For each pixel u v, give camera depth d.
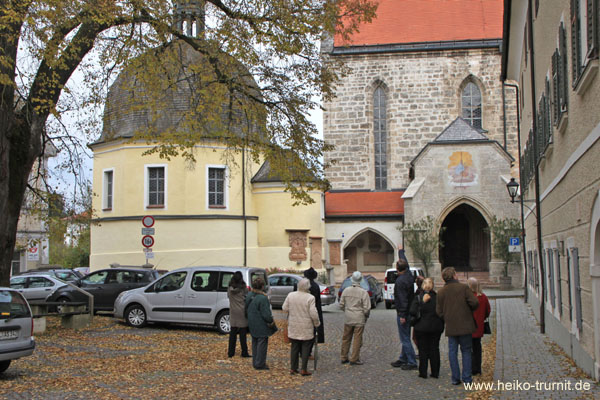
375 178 44.38
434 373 10.49
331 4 17.33
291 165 18.98
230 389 9.43
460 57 43.72
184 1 17.19
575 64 9.23
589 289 9.62
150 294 17.31
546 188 15.98
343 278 39.78
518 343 14.45
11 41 13.33
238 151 19.97
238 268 16.83
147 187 30.95
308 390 9.44
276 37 16.56
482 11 45.78
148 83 17.03
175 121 26.69
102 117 17.98
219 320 16.45
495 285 36.47
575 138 10.35
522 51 23.95
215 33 16.83
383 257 42.59
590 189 9.19
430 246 37.47
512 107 43.09
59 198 19.38
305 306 10.80
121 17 15.47
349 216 40.41
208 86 17.67
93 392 9.02
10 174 15.38
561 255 12.95
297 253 34.50
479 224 43.31
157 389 9.33
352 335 12.26
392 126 44.09
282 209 34.47
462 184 38.06
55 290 21.81
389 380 10.30
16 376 10.15
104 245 31.64
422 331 10.44
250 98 18.69
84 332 16.28
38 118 15.36
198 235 31.11
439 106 43.78
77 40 15.09
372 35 45.44
